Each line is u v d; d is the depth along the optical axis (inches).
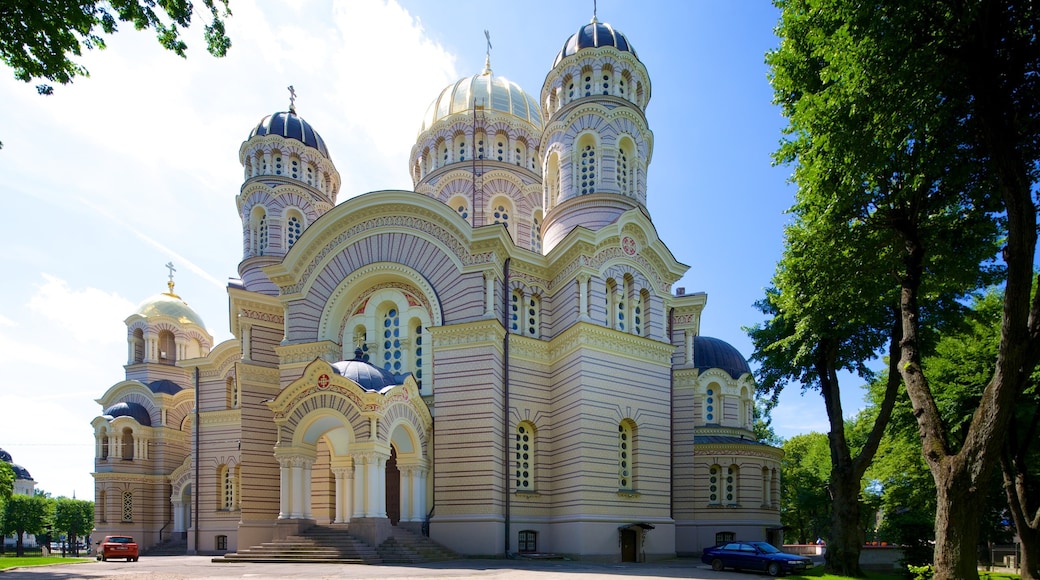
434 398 1412.4
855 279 999.6
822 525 2977.4
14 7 646.5
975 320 1337.4
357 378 1264.8
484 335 1396.4
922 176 763.4
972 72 662.5
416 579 893.8
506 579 898.1
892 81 674.2
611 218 1630.2
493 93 2124.8
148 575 982.4
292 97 2274.9
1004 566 1775.3
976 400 1280.8
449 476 1357.0
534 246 2066.9
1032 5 651.5
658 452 1485.0
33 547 3838.6
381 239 1557.6
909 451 1688.0
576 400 1376.7
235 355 2068.2
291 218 2140.7
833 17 723.4
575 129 1712.6
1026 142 761.0
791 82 855.1
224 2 757.9
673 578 979.3
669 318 1815.9
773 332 1355.8
